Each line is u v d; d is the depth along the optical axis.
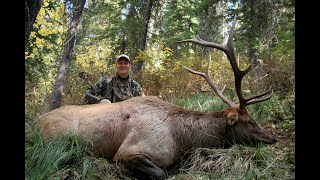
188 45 6.50
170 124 1.90
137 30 5.23
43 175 1.47
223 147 1.96
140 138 1.82
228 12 4.57
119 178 1.76
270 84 3.30
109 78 2.64
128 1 5.34
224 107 2.90
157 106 1.95
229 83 3.93
